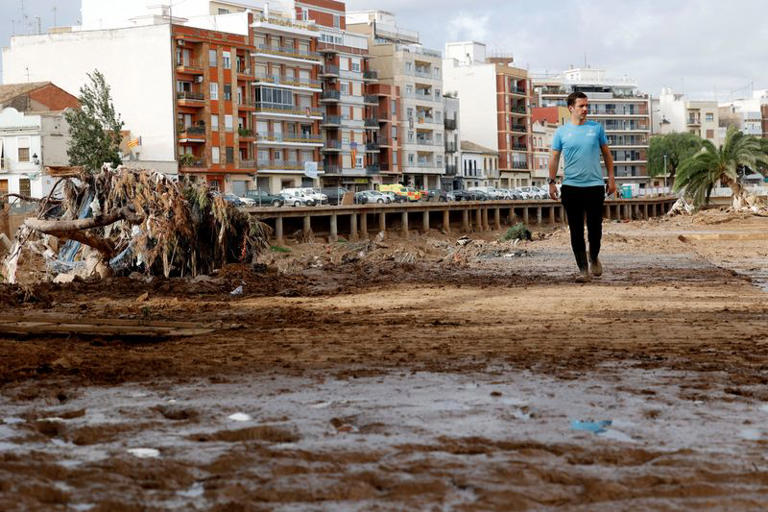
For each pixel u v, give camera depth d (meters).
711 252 30.66
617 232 50.88
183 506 3.95
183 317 13.57
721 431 5.19
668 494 4.03
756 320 11.22
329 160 107.12
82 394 6.72
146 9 97.00
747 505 3.85
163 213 22.16
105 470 4.52
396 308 14.20
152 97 85.44
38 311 15.37
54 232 22.00
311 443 5.02
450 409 5.86
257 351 9.08
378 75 117.62
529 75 149.50
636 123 181.50
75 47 88.00
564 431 5.22
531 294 15.90
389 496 4.04
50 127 74.12
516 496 4.00
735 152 82.75
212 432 5.31
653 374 7.11
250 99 93.38
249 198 76.06
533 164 147.00
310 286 20.11
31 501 3.97
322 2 108.88
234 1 98.50
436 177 125.81
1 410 6.16
